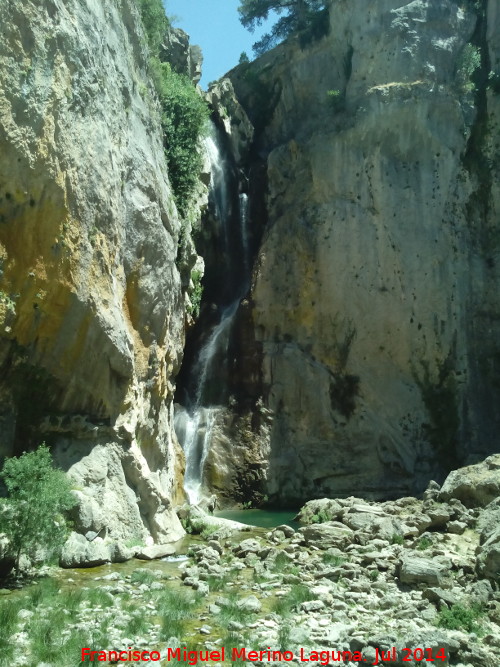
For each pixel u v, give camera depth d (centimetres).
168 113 2292
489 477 1574
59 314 1316
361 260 2642
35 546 1113
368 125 2669
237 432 2578
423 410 2506
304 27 3319
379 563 1190
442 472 2416
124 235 1588
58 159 1270
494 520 1302
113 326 1430
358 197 2684
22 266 1238
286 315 2694
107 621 878
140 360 1606
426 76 2655
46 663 747
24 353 1295
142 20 2159
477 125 2645
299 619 923
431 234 2609
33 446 1324
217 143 3020
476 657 803
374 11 2795
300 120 3059
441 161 2647
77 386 1387
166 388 1798
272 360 2647
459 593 1038
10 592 1009
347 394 2564
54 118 1269
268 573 1165
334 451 2522
